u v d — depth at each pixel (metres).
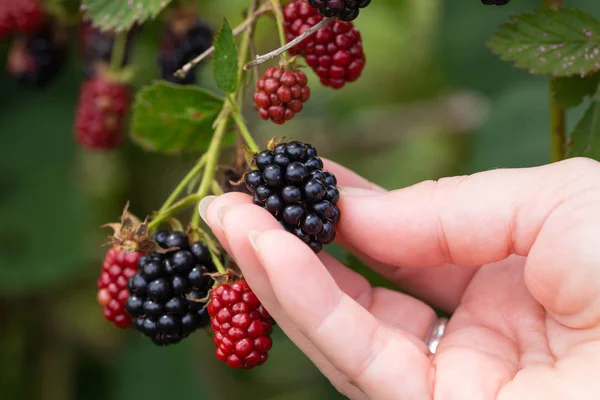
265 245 0.25
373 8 0.48
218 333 0.27
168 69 0.34
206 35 0.34
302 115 0.57
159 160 0.41
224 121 0.28
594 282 0.26
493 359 0.27
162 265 0.27
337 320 0.26
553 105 0.30
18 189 0.40
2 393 0.41
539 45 0.29
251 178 0.26
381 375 0.26
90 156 0.41
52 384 0.42
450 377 0.27
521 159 0.41
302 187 0.26
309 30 0.26
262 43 0.41
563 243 0.27
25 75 0.37
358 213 0.29
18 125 0.40
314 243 0.26
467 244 0.28
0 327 0.41
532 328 0.29
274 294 0.26
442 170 0.58
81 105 0.36
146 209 0.42
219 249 0.28
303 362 0.51
